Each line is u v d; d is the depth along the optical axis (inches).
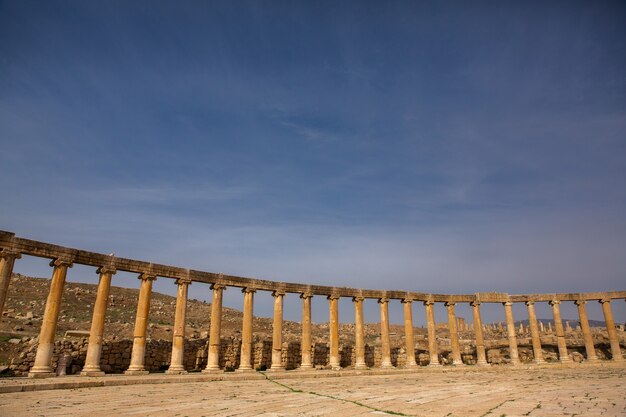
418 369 1802.4
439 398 861.2
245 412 674.2
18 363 1304.1
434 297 2082.9
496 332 3472.0
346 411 684.1
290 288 1768.0
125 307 2960.1
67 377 1169.4
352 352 2064.5
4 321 2009.1
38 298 2748.5
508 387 1090.1
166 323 2650.1
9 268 1139.3
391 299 1985.7
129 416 629.9
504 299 2181.3
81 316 2453.2
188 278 1523.1
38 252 1202.6
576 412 643.5
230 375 1366.9
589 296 2210.9
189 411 684.1
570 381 1244.5
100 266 1336.1
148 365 1535.4
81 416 628.7
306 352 1743.4
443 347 2425.0
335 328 1836.9
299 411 684.7
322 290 1840.6
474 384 1198.9
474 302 2132.1
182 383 1205.7
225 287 1608.0
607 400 782.5
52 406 733.9
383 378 1473.9
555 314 2181.3
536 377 1446.9
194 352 1680.6
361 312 1903.3
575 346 2432.3
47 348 1179.3
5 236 1145.4
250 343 1617.9
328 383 1262.3
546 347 2452.0
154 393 950.4
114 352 1472.7
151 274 1440.7
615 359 2114.9
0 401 788.0
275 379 1401.3
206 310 3331.7
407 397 881.5
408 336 1973.4
